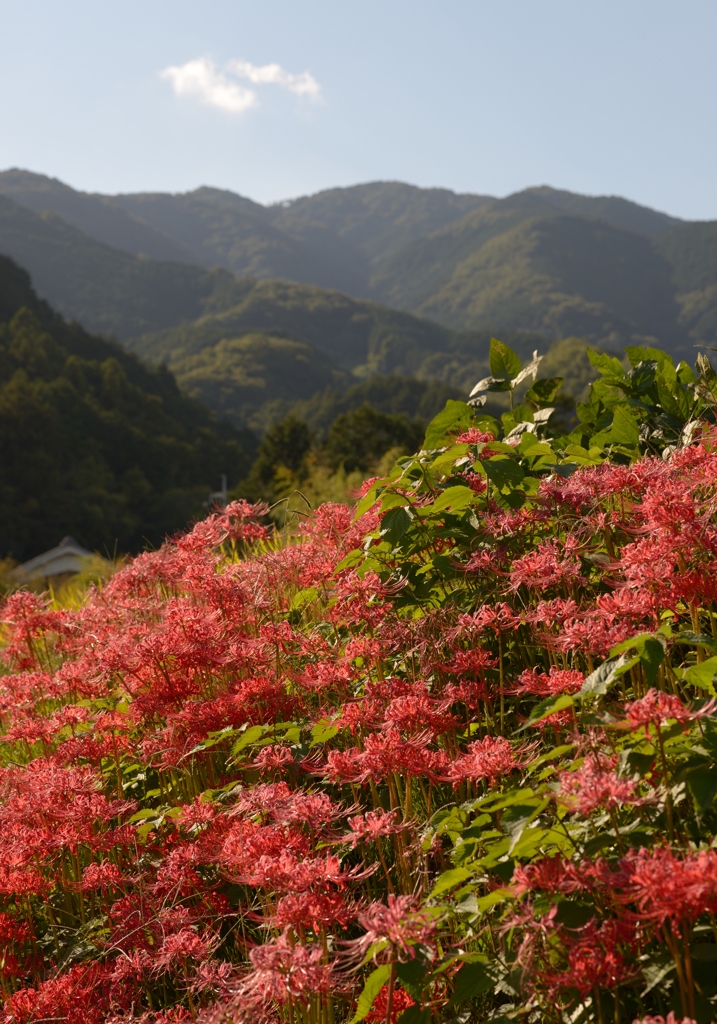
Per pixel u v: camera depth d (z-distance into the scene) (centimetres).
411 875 212
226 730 277
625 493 248
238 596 334
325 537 366
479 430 341
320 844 210
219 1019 174
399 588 287
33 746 387
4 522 7481
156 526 8375
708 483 222
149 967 216
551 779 195
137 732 339
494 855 164
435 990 180
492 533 286
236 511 392
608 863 164
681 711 152
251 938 231
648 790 178
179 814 259
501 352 413
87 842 254
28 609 402
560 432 423
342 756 214
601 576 248
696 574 195
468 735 245
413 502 316
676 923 135
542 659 277
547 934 153
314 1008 178
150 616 386
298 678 279
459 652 240
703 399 357
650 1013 160
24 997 212
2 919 241
